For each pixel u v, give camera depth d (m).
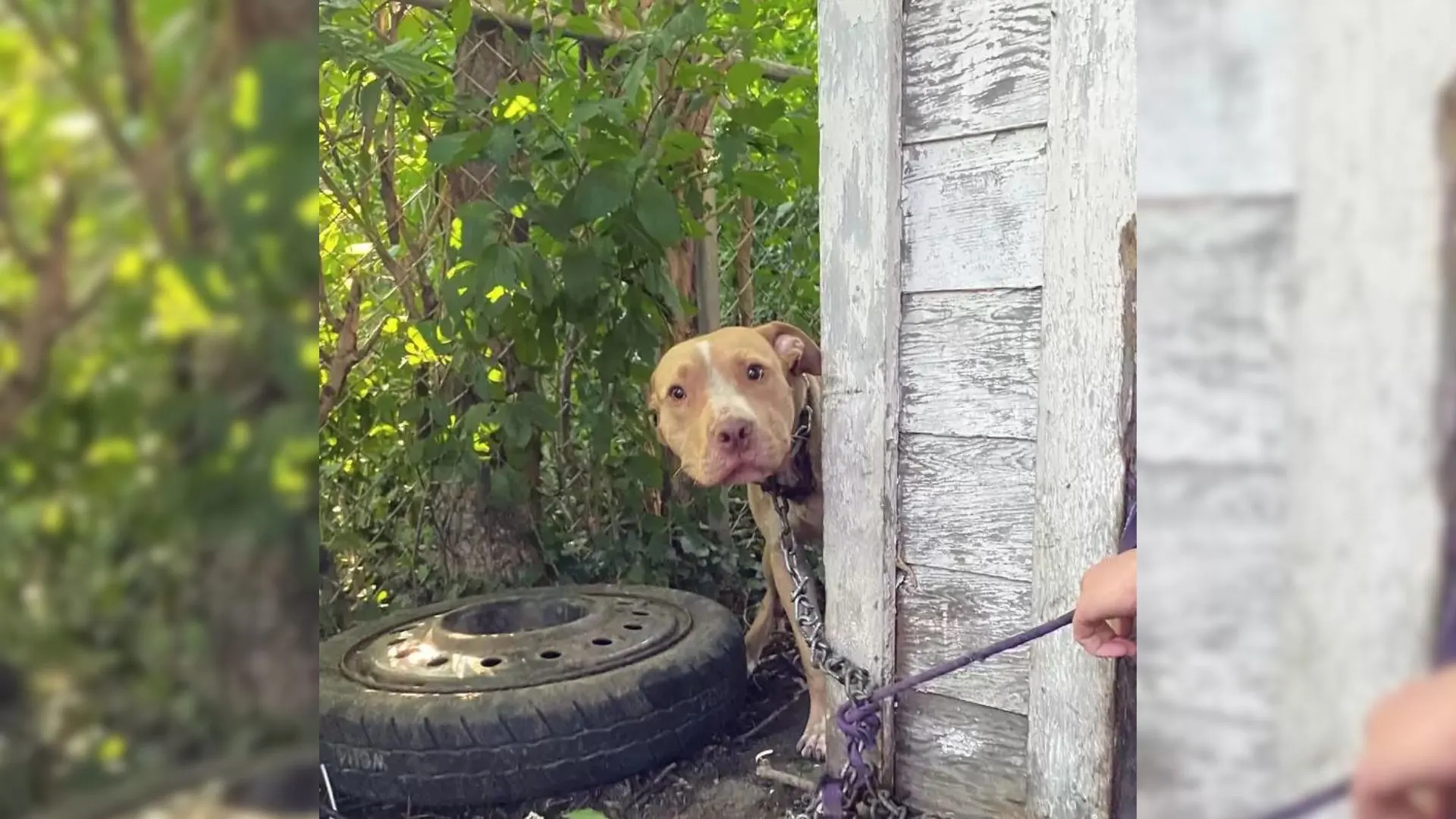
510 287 2.45
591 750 1.92
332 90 2.77
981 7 1.64
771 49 3.48
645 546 3.03
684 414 2.11
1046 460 1.60
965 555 1.75
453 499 2.88
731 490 3.60
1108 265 1.50
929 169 1.73
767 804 1.91
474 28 2.80
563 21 2.86
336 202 2.80
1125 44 1.46
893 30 1.72
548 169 2.74
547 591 2.60
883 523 1.81
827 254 1.84
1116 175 1.48
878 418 1.79
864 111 1.76
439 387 2.87
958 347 1.73
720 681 2.12
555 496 3.09
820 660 1.88
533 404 2.71
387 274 2.95
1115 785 1.55
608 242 2.73
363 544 2.81
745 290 3.68
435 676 2.00
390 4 2.66
